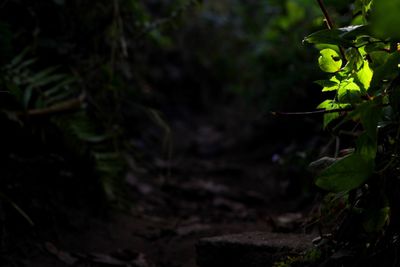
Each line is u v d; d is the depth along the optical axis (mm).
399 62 1524
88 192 3209
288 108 4434
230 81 8430
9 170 2775
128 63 3941
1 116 2768
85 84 3309
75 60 3375
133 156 4156
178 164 5352
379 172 1633
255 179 4879
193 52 8438
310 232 2451
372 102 1530
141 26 3658
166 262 2750
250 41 7625
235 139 6402
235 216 3680
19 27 3193
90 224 3029
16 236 2617
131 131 4219
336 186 1583
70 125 3016
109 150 3281
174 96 8031
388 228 1689
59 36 3348
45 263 2527
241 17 8141
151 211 3730
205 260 2230
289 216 3246
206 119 8086
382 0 1499
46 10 3268
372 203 1636
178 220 3520
